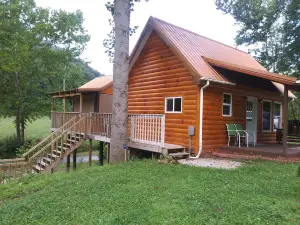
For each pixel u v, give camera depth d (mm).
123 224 3857
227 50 15031
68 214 4324
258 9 24828
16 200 5582
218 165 8234
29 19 21922
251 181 6043
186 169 7395
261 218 3955
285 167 7621
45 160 11367
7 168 10203
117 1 9289
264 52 26484
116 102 9430
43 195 5484
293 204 4520
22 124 21578
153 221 3902
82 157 19094
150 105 12594
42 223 4059
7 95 20688
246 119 12461
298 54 22797
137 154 10969
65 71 25641
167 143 11273
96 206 4582
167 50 11680
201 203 4570
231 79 11109
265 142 13602
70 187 5867
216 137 10594
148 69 12852
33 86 21688
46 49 21859
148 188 5504
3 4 19297
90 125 12961
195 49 11836
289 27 22219
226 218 3947
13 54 18266
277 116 15367
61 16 23047
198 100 9969
